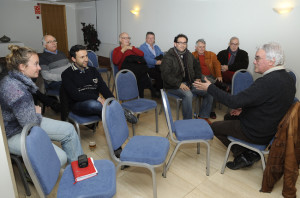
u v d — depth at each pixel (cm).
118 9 682
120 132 164
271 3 356
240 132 183
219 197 172
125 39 381
